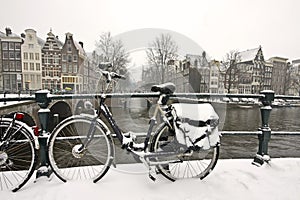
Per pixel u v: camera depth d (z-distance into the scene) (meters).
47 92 2.41
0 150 2.21
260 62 53.88
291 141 11.78
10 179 2.29
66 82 39.69
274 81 57.78
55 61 42.19
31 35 41.38
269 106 2.84
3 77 40.72
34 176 2.43
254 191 2.24
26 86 41.50
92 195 2.12
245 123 17.92
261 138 2.81
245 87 50.41
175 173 2.54
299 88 58.09
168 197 2.12
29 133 2.23
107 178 2.41
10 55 40.75
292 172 2.60
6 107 10.05
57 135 2.38
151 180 2.39
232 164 2.78
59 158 2.62
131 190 2.21
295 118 22.70
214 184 2.34
